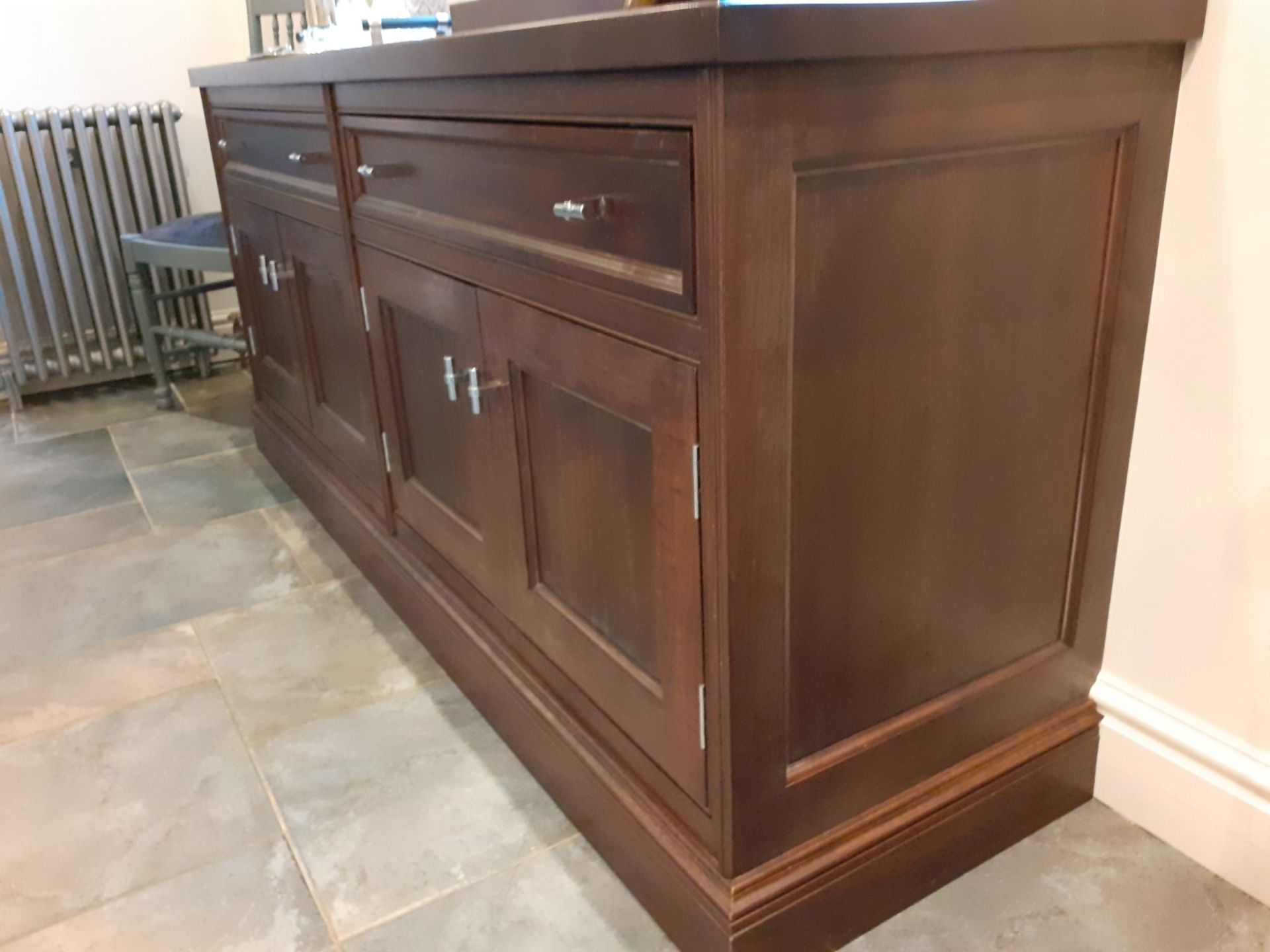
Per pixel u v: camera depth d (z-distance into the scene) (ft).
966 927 3.23
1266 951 3.10
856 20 2.20
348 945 3.28
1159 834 3.56
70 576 5.86
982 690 3.33
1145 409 3.31
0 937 3.37
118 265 8.80
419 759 4.18
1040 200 2.83
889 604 2.99
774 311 2.39
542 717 3.77
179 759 4.25
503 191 3.18
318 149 4.82
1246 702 3.25
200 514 6.64
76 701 4.68
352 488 5.70
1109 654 3.66
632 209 2.56
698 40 2.10
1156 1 2.72
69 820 3.91
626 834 3.34
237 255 6.82
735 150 2.19
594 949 3.22
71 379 9.03
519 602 3.84
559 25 2.54
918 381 2.78
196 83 6.41
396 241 4.12
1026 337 2.97
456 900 3.45
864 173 2.45
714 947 2.96
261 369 7.06
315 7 5.90
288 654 5.01
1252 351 2.97
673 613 2.84
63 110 8.43
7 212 8.12
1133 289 3.14
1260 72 2.77
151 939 3.34
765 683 2.76
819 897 3.03
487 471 3.81
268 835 3.79
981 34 2.42
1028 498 3.22
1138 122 2.91
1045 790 3.57
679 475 2.62
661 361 2.58
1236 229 2.93
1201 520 3.23
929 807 3.24
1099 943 3.15
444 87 3.31
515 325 3.30
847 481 2.74
